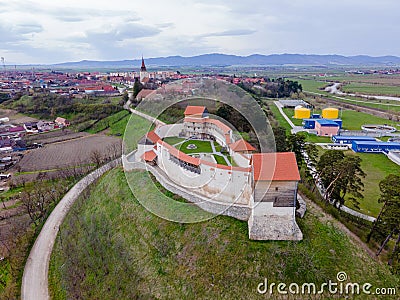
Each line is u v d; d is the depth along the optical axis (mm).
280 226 29422
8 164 73062
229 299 26438
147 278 30641
